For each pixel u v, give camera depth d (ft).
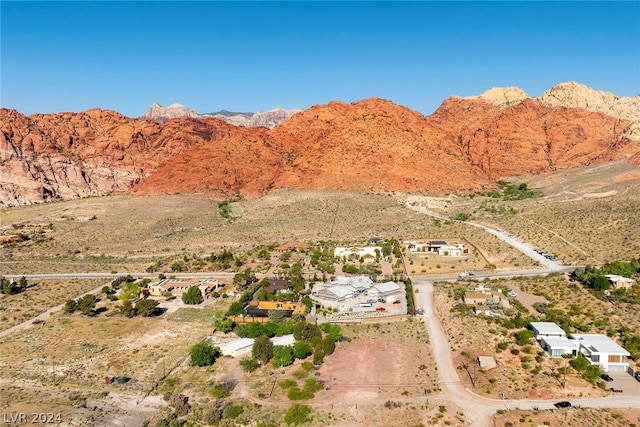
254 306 432.25
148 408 282.15
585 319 364.58
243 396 291.17
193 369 329.31
